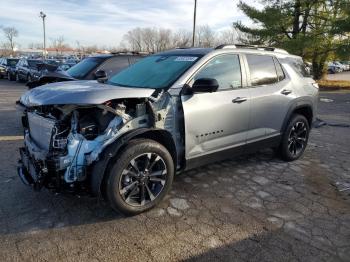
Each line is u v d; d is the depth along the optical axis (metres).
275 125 5.07
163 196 3.76
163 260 2.88
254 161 5.50
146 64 4.66
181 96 3.82
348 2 19.19
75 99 3.25
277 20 20.53
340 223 3.56
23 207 3.72
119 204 3.41
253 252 3.02
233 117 4.35
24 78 20.81
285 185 4.54
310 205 3.96
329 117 10.30
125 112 3.55
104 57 8.51
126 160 3.37
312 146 6.64
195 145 4.00
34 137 3.85
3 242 3.08
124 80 4.44
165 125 3.69
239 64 4.56
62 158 3.25
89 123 3.37
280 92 5.05
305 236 3.29
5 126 7.73
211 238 3.22
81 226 3.38
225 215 3.67
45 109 3.57
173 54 4.62
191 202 3.95
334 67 40.78
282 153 5.45
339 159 5.79
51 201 3.87
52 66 14.46
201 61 4.11
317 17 20.66
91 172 3.36
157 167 3.70
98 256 2.92
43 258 2.88
